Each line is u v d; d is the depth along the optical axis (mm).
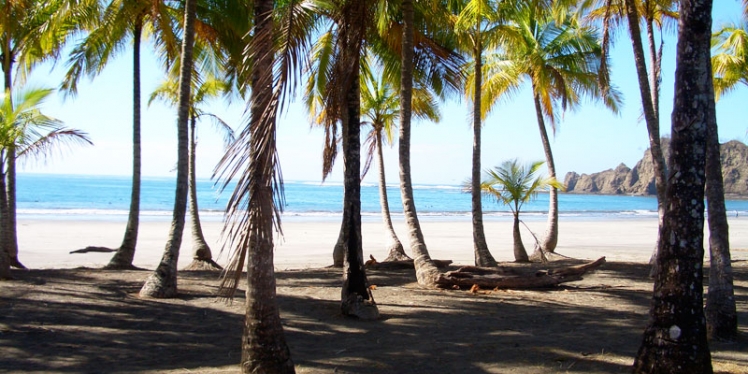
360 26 8938
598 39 16312
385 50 13844
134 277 11562
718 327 7449
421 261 11836
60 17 11508
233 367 6145
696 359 5137
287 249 22016
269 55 5191
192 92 14758
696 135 5219
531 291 11445
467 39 14789
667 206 5375
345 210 9031
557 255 17688
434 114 17750
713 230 7625
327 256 19812
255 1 5465
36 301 9031
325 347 7137
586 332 8086
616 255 21078
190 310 8984
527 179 16891
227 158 4449
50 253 19078
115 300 9430
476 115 14609
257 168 4777
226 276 4613
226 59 13844
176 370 6027
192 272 12945
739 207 93875
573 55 16594
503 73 16250
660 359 5223
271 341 5379
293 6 5105
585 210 76688
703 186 5273
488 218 48781
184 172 10219
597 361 6555
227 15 12352
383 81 16250
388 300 10273
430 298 10484
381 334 7863
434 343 7371
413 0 12000
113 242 23250
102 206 52688
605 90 15539
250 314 5422
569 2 13320
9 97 9992
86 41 12617
